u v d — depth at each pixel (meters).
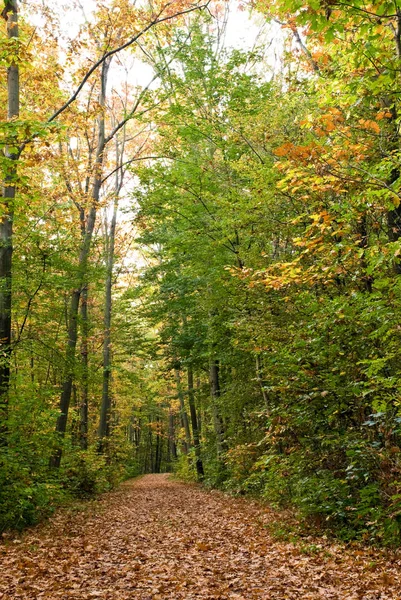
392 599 4.87
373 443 7.33
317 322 7.92
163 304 20.95
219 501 15.02
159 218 17.70
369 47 5.80
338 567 6.25
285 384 8.52
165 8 16.55
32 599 5.28
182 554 7.69
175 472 34.38
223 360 16.52
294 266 7.60
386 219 8.27
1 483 9.46
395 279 5.97
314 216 6.99
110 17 16.19
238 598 5.24
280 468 9.10
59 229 14.15
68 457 17.44
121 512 13.28
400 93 6.43
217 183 15.60
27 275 13.05
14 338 16.31
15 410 11.16
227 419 19.91
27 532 9.47
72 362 14.11
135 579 6.20
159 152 17.72
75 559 7.22
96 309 28.14
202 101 16.53
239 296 11.97
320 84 7.84
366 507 7.39
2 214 10.00
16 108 12.45
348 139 6.73
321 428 8.80
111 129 26.53
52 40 14.67
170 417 41.84
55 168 16.03
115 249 25.48
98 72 19.52
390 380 6.06
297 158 6.38
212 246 14.72
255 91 16.08
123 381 28.31
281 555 7.20
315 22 5.41
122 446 26.50
